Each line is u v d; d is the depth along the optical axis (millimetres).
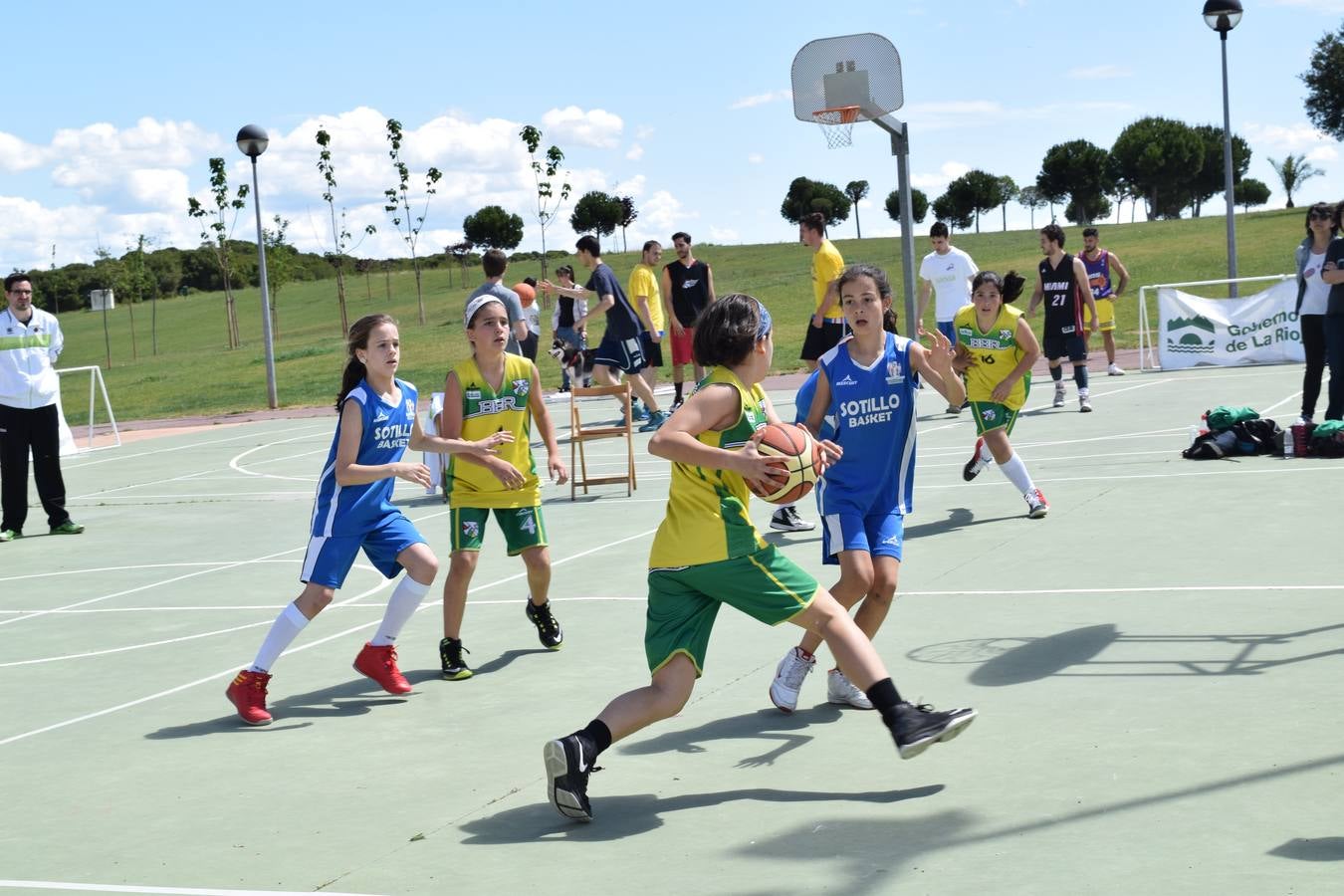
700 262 17578
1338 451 11016
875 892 3666
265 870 4180
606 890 3826
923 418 16938
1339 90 73938
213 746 5703
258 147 27406
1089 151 117500
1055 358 16000
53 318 12898
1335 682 5285
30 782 5355
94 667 7355
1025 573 7801
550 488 13703
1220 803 4121
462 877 4012
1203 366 20516
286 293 93812
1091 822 4055
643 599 8055
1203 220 73062
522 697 6137
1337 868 3574
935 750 4898
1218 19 22641
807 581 4496
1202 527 8719
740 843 4129
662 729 5457
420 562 6289
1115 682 5551
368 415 6156
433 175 59625
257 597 9047
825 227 14727
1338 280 11531
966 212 120250
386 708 6133
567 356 17844
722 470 4512
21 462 12648
